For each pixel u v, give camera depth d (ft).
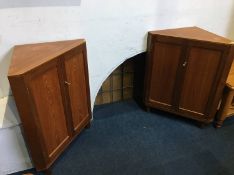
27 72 4.14
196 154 6.19
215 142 6.57
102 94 8.11
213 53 5.90
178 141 6.61
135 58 7.79
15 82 4.05
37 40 5.60
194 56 6.14
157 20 6.66
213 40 5.83
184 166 5.83
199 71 6.28
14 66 4.31
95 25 6.04
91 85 6.92
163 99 7.19
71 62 5.37
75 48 5.38
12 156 5.36
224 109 6.68
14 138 5.13
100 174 5.62
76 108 6.07
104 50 6.50
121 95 8.44
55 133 5.43
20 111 4.40
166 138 6.73
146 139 6.68
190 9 6.87
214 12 7.21
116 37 6.45
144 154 6.18
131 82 8.33
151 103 7.45
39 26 5.47
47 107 4.95
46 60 4.59
